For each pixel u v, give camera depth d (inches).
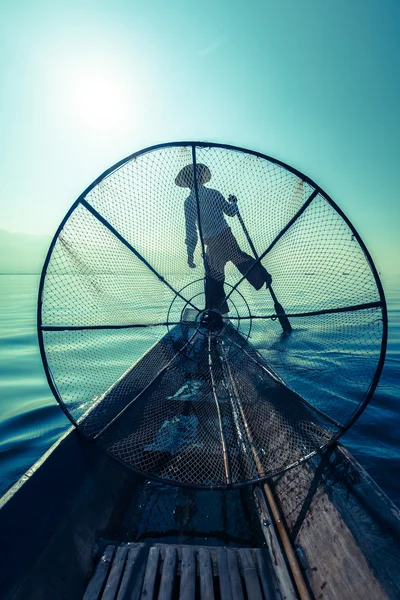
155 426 114.7
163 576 62.7
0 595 51.9
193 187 117.9
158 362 147.8
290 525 74.6
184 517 92.2
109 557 68.1
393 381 229.9
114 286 114.8
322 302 112.1
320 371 125.0
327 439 90.0
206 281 142.5
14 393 241.1
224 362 148.6
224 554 67.4
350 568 57.3
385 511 61.4
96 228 102.3
